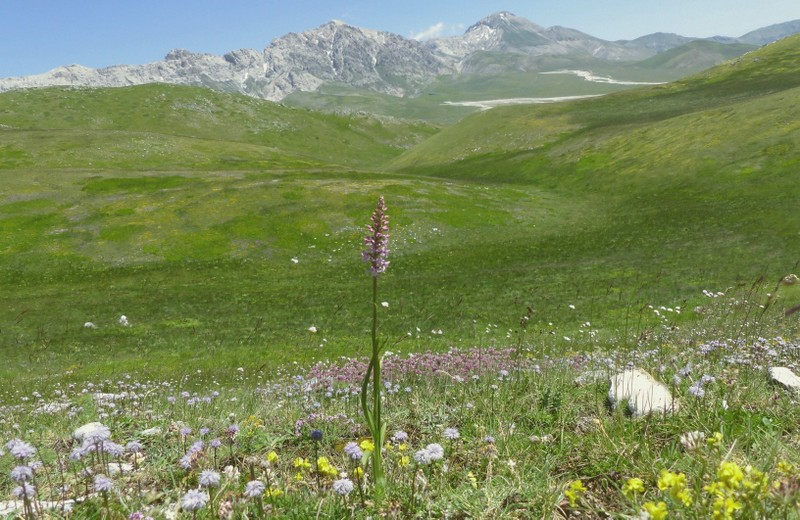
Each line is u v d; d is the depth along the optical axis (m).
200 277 49.12
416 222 64.38
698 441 3.42
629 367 7.26
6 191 74.75
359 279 46.47
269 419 6.00
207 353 26.00
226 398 8.80
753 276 33.81
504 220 66.88
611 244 51.31
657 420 4.46
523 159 108.12
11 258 53.53
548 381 6.48
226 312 36.16
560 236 58.78
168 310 37.06
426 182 87.69
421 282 43.31
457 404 5.76
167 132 167.75
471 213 68.81
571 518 3.22
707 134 81.88
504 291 37.75
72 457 3.70
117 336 30.50
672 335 12.35
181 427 5.72
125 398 8.13
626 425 4.45
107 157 114.88
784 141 70.38
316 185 81.00
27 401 14.23
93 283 47.12
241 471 4.21
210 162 120.88
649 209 63.97
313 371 12.51
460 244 58.41
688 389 5.13
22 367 24.22
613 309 29.39
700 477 2.86
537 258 49.62
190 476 4.15
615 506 3.28
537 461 3.90
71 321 34.44
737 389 5.07
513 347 13.54
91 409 7.00
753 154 70.19
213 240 59.16
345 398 7.17
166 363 24.02
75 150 116.62
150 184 83.00
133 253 55.50
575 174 88.25
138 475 4.32
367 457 3.25
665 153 81.38
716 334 11.56
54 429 6.34
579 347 16.42
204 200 72.06
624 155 88.00
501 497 3.37
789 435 3.83
